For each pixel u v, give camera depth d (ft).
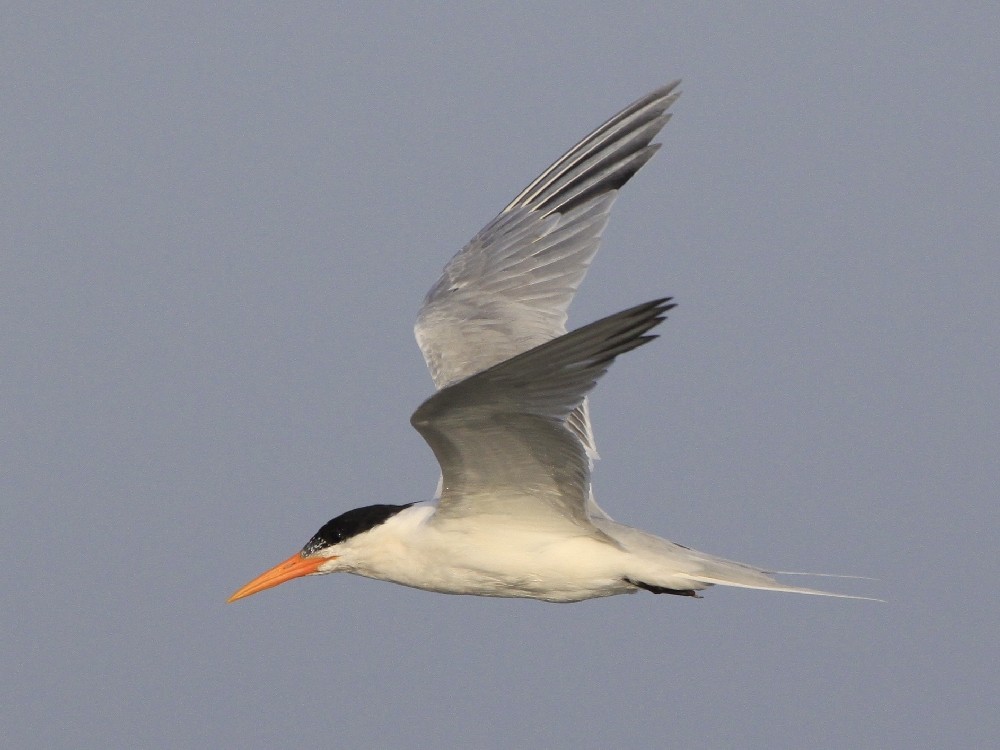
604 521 39.04
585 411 43.06
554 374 30.58
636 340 29.53
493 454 35.09
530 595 39.32
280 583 41.45
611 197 47.11
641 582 37.93
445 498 37.50
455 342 44.47
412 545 39.78
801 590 36.86
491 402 31.81
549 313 45.68
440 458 35.19
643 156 47.19
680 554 38.09
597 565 37.91
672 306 28.58
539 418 32.58
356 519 41.09
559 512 37.24
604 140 48.01
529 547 38.19
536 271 46.68
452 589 39.78
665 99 47.44
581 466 35.01
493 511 37.63
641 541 38.32
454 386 30.63
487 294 46.37
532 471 35.78
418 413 32.17
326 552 41.34
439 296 46.85
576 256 46.68
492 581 39.01
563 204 47.85
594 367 30.48
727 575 37.47
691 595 38.17
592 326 28.78
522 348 43.88
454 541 38.70
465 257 47.93
